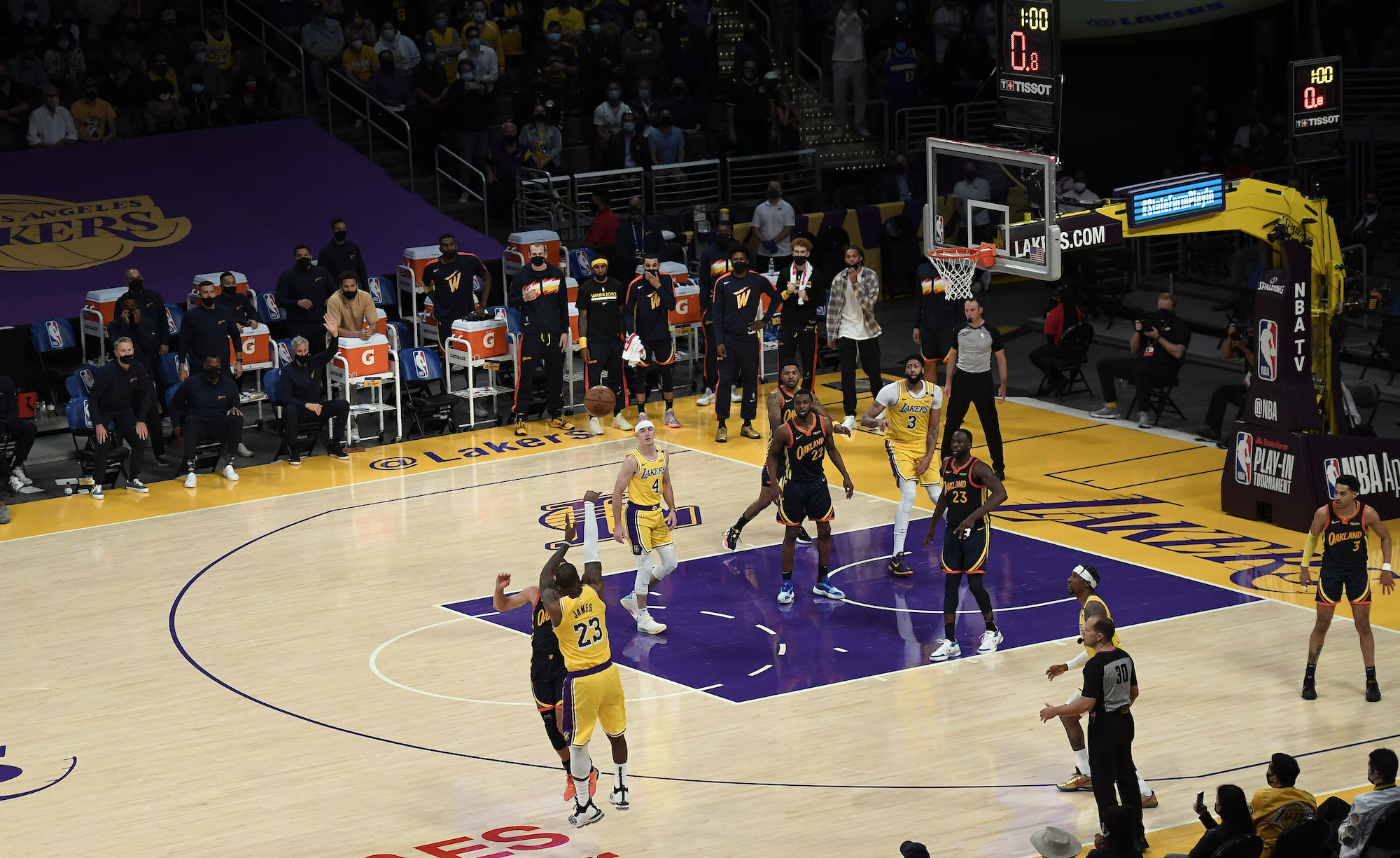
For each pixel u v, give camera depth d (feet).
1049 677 42.60
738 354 77.92
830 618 58.23
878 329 78.89
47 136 94.73
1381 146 108.58
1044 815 43.47
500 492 72.69
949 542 54.08
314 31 104.37
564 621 42.68
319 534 67.87
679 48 110.83
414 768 47.34
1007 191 63.52
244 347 80.33
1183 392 84.74
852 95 114.83
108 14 102.42
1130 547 64.34
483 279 85.76
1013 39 62.64
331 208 94.84
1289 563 62.23
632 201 89.92
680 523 68.03
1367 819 37.88
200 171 95.35
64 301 84.43
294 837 43.14
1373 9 114.01
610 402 63.98
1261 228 65.67
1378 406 79.36
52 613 59.98
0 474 72.23
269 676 54.13
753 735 49.03
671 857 41.45
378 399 80.23
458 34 109.70
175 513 70.90
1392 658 53.72
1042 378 88.17
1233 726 48.93
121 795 46.03
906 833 42.55
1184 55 106.63
